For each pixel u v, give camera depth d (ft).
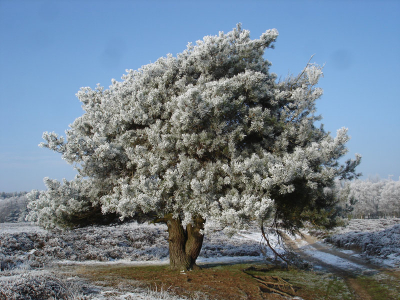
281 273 40.24
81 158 29.27
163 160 28.43
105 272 35.78
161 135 29.40
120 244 69.41
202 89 29.53
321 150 29.27
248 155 29.35
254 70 33.45
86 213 34.83
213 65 32.40
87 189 34.27
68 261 48.55
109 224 39.91
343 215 35.96
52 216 33.71
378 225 110.01
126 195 26.35
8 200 288.51
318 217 30.94
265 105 34.19
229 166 27.68
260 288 29.37
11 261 40.37
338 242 74.59
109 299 21.24
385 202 246.68
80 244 62.64
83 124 34.35
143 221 40.11
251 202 22.56
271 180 24.27
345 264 49.19
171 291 26.22
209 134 27.53
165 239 80.84
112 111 34.01
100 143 28.09
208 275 33.71
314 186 27.02
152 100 31.04
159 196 25.55
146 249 65.82
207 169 27.50
